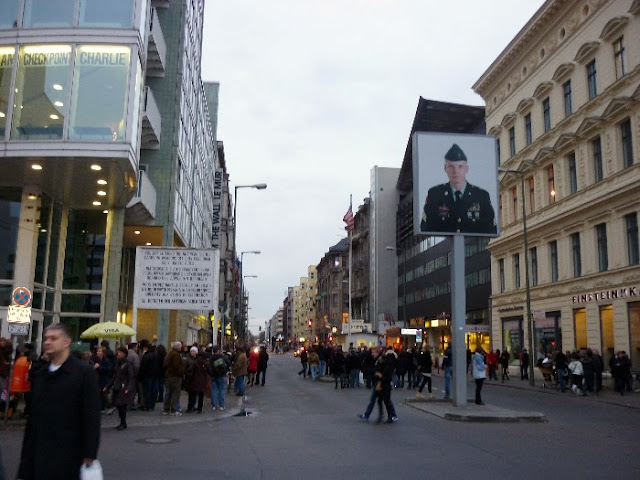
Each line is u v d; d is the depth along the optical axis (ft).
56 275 76.48
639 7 89.15
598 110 101.09
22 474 13.99
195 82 125.59
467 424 45.91
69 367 14.35
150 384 53.21
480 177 62.03
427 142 61.67
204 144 155.02
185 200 110.01
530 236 123.44
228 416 50.49
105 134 59.67
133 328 63.41
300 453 33.17
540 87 119.96
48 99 59.82
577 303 104.83
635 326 88.89
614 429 44.34
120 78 60.64
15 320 46.29
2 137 59.31
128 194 73.36
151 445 35.70
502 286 140.05
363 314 284.00
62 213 77.71
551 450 34.47
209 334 194.18
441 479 26.68
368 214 282.15
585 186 103.40
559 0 110.63
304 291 592.19
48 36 60.54
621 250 92.79
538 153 119.34
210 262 64.90
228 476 27.14
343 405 61.52
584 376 78.89
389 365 46.98
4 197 68.80
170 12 99.96
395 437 39.14
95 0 61.46
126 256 107.96
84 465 13.78
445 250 194.80
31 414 14.39
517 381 109.19
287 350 550.36
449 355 66.85
